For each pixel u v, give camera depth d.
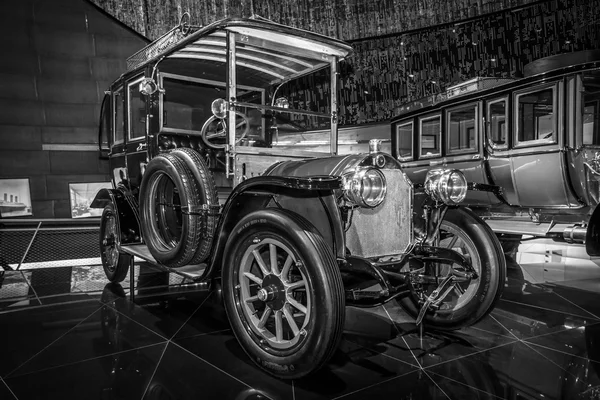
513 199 4.55
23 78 5.59
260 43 2.74
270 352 2.02
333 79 3.13
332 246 2.14
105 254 3.97
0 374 2.10
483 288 2.52
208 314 3.12
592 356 2.36
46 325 2.84
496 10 6.39
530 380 2.06
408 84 7.36
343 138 7.89
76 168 5.89
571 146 3.89
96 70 6.00
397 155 6.10
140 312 3.15
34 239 4.90
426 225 2.56
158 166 2.69
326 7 7.22
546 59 4.70
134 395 1.89
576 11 6.04
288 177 1.96
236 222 2.32
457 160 5.02
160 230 2.97
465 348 2.47
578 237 3.59
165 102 3.26
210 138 3.35
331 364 2.24
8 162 5.52
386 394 1.91
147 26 6.23
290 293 2.00
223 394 1.90
